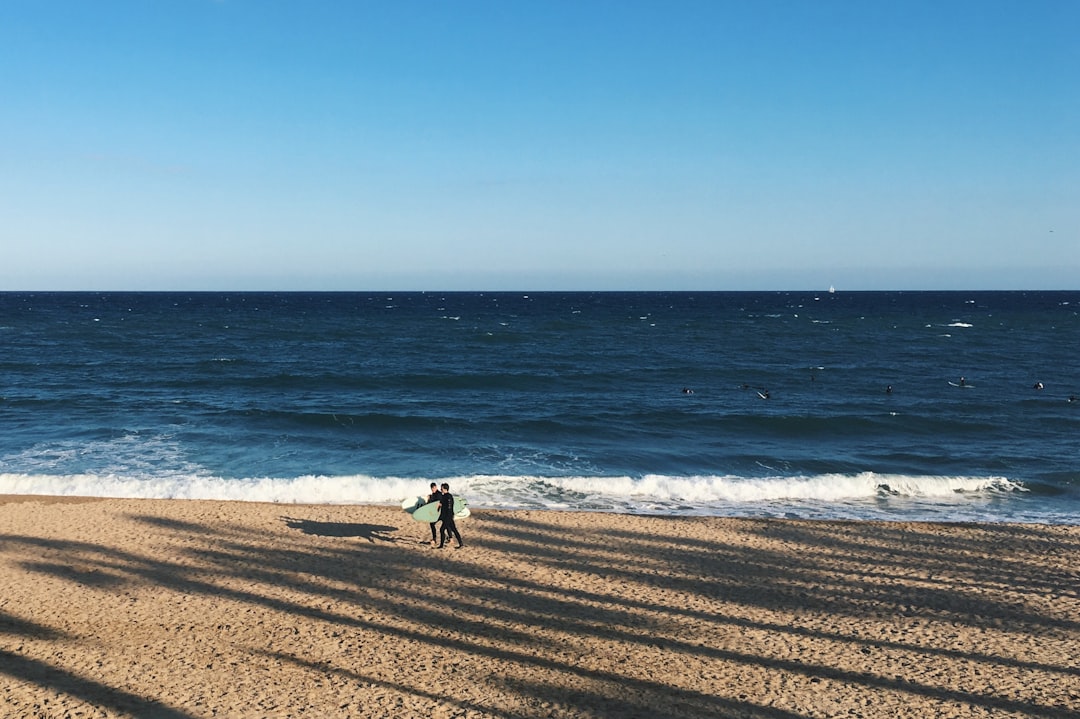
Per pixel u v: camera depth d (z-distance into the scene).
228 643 11.44
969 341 72.94
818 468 25.06
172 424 29.06
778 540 17.05
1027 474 24.11
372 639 11.68
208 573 14.42
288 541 16.36
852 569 15.25
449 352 59.56
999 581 14.61
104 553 15.38
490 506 19.98
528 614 12.76
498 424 30.48
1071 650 11.51
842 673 10.70
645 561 15.54
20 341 64.19
